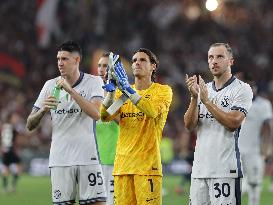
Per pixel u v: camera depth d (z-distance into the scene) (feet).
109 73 57.00
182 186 129.29
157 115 57.82
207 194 58.75
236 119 56.95
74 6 263.29
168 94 59.36
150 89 59.36
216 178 57.82
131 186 58.29
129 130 58.49
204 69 256.73
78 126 63.10
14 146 135.44
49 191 132.98
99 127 71.36
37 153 197.57
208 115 58.54
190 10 276.00
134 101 56.49
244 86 58.59
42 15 252.21
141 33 267.59
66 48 63.62
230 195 57.57
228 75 59.41
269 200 114.83
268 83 255.50
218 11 276.62
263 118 89.04
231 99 58.49
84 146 62.95
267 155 89.71
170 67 254.88
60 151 63.10
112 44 260.42
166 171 195.00
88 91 63.87
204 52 265.95
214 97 59.26
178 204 107.96
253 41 272.92
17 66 244.22
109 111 57.31
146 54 59.52
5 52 246.88
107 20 266.57
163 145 169.89
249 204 90.68
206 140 58.65
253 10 282.97
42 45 251.60
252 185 90.27
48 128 206.69
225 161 57.72
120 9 269.44
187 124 58.95
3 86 236.22
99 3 267.18
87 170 62.95
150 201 57.62
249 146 89.25
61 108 63.05
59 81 61.16
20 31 256.73
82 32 258.98
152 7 273.95
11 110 217.56
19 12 260.83
